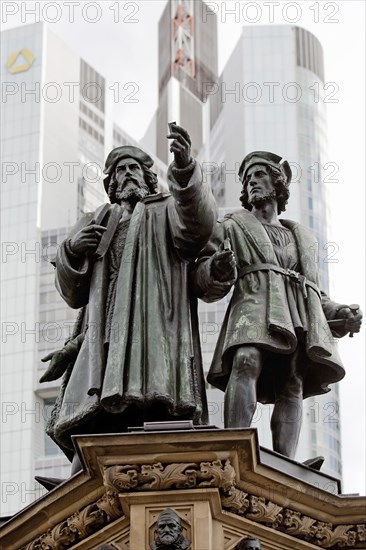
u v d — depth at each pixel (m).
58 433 10.79
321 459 10.65
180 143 10.56
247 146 62.75
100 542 9.86
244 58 65.75
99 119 71.00
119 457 9.68
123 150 11.98
